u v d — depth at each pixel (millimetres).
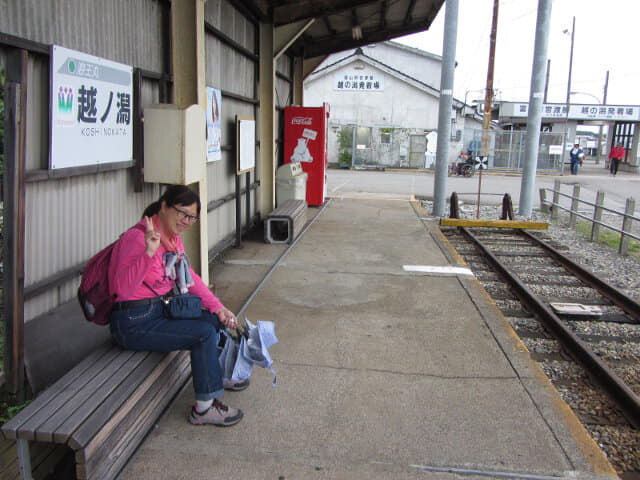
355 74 29828
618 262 8320
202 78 4895
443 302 5410
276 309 5145
